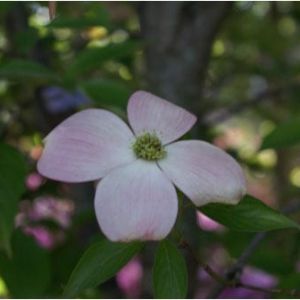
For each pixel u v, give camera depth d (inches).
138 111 12.0
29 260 15.3
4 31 25.0
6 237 12.5
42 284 15.3
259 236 14.8
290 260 19.6
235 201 10.8
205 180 11.1
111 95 16.7
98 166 11.1
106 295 24.3
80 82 17.4
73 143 11.2
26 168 13.3
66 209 24.4
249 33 35.9
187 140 12.0
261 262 17.7
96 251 11.2
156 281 11.0
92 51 17.3
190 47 22.1
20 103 24.7
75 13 24.4
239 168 11.1
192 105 22.2
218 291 16.1
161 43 22.1
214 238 22.2
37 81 16.9
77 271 11.0
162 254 11.1
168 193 10.9
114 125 11.6
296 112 33.4
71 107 22.8
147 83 22.6
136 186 10.9
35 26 21.7
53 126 23.6
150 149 11.4
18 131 25.0
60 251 18.8
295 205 17.8
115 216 10.5
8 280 15.2
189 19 22.2
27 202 20.6
